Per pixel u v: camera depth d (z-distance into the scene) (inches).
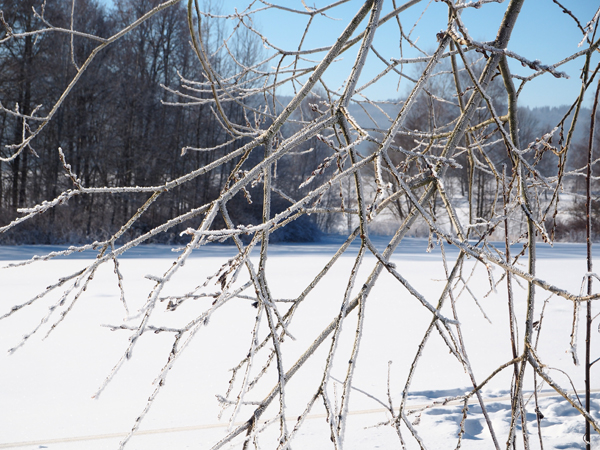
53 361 194.9
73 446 123.3
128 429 134.2
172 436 130.0
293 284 402.0
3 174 1035.9
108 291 346.0
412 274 473.7
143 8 1041.5
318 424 140.6
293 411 150.1
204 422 140.3
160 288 40.8
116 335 234.2
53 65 914.7
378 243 1005.2
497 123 63.0
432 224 50.8
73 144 1063.0
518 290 386.3
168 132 1093.1
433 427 141.4
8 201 1022.4
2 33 637.9
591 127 74.5
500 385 174.4
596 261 648.4
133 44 1058.7
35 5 702.5
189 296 53.6
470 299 343.3
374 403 157.3
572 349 54.6
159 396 160.2
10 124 996.6
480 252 50.3
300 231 1132.5
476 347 222.2
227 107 858.8
